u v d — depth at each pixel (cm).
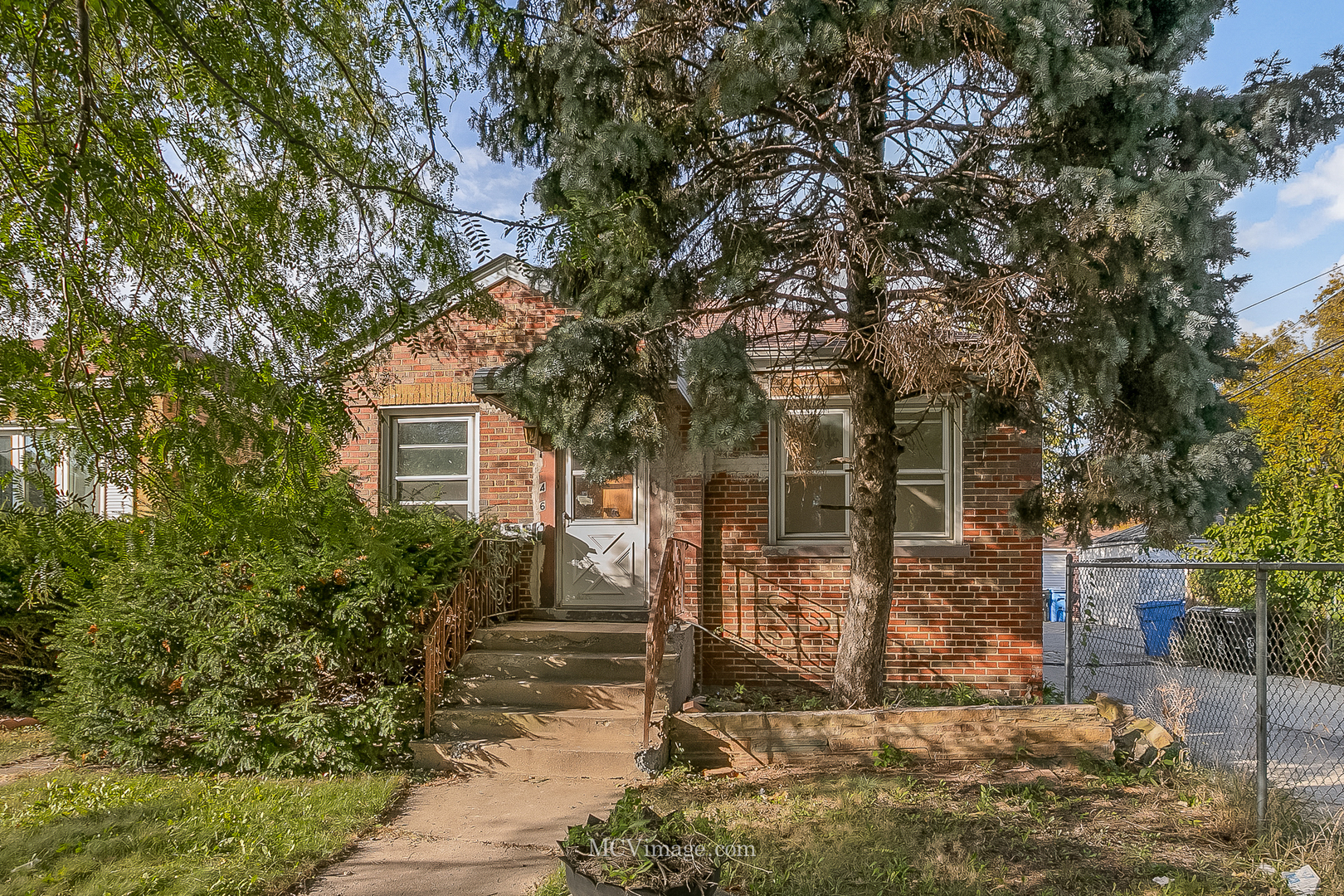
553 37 594
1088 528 679
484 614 838
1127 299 562
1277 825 474
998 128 622
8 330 255
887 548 723
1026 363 568
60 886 424
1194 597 1358
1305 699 913
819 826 495
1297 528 1089
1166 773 597
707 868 345
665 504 891
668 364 673
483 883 439
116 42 308
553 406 622
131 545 260
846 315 688
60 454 253
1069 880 425
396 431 962
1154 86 514
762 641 880
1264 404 1980
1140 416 610
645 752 623
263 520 271
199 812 530
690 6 636
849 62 588
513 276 916
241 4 322
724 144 684
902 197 675
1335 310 2150
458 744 643
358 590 650
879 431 715
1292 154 562
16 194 256
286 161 350
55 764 677
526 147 701
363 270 370
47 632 862
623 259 631
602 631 786
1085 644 1269
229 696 652
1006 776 606
